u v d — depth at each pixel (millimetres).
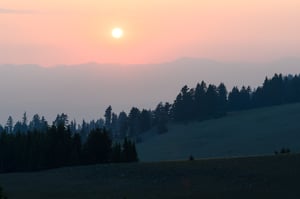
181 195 79062
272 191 77938
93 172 101000
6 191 90438
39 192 88750
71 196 83875
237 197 76250
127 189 85750
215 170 91000
